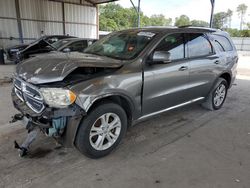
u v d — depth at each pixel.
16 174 2.62
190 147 3.37
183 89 3.86
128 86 2.97
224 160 3.04
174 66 3.58
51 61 2.94
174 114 4.66
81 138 2.73
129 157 3.05
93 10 20.25
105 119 2.91
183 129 3.98
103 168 2.79
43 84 2.61
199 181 2.60
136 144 3.40
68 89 2.51
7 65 11.02
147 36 3.51
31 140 2.92
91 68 2.83
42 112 2.57
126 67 3.01
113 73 2.87
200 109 5.02
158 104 3.53
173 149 3.29
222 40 4.83
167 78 3.49
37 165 2.81
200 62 4.07
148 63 3.23
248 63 15.75
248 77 9.43
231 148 3.37
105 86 2.74
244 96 6.34
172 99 3.74
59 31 18.44
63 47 8.80
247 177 2.70
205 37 4.32
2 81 7.16
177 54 3.70
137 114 3.28
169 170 2.79
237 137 3.74
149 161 2.97
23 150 2.87
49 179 2.56
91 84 2.65
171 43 3.60
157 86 3.38
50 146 3.24
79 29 19.67
